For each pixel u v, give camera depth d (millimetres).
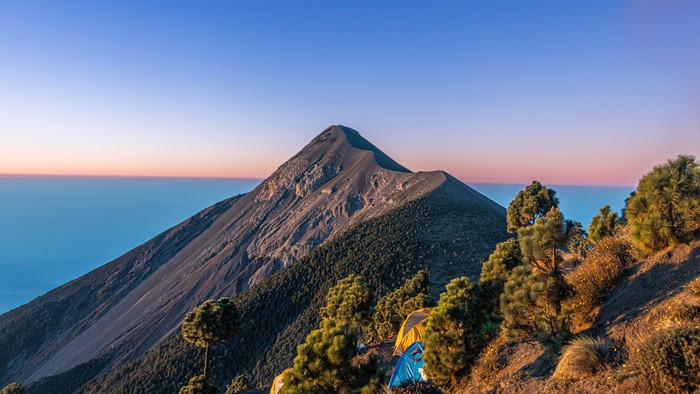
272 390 19641
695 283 6863
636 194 10766
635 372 5770
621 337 7098
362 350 24797
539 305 8852
